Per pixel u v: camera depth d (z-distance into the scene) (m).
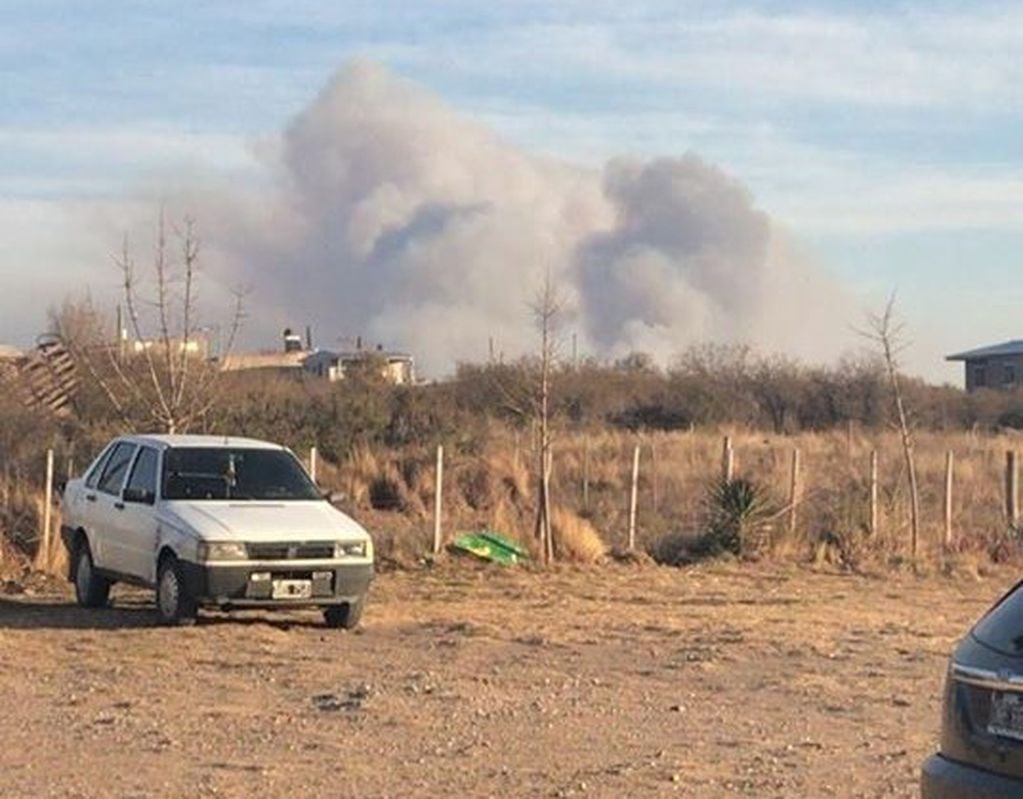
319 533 16.72
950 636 16.88
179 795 9.61
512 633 16.77
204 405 25.78
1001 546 25.62
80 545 18.80
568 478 32.72
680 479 32.69
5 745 11.04
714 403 55.59
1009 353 82.50
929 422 57.69
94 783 9.91
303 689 13.34
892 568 24.11
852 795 9.80
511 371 44.75
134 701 12.72
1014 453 29.84
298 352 73.62
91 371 30.41
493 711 12.41
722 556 24.78
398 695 13.02
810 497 28.02
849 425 50.25
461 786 9.92
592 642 16.19
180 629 16.61
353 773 10.24
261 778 10.08
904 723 12.10
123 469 18.41
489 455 33.78
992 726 6.79
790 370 60.66
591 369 57.62
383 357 53.09
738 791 9.87
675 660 15.05
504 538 24.36
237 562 16.39
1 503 23.36
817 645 16.03
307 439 33.62
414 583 21.41
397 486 30.14
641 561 24.20
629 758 10.80
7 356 41.72
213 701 12.77
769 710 12.61
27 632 16.52
